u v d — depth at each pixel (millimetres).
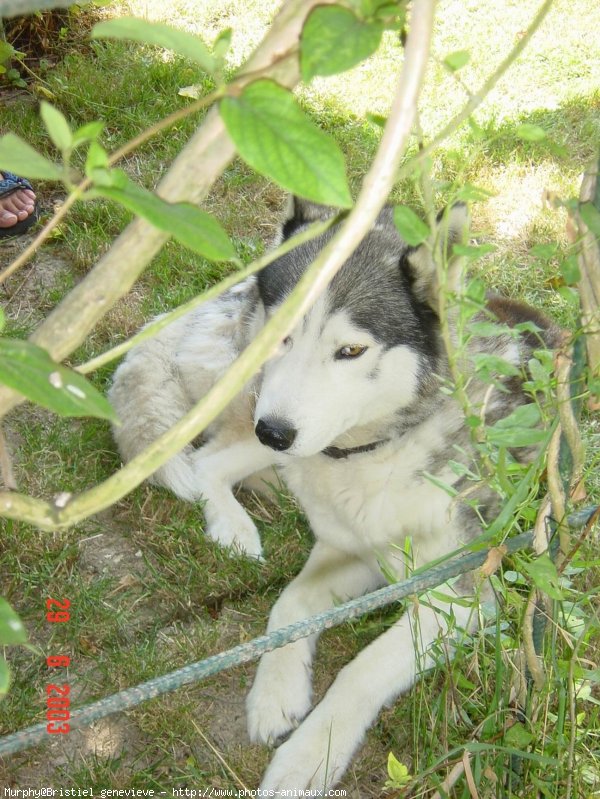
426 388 957
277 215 1578
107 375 1286
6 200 1472
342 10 357
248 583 1042
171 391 1194
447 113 1824
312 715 882
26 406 1230
